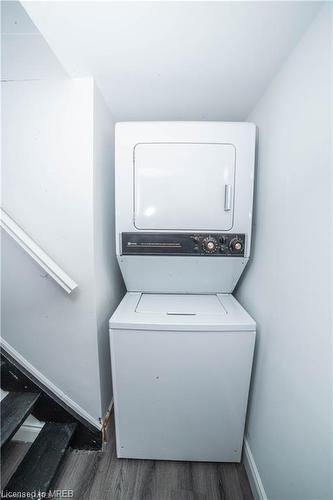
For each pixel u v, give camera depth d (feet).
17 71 4.00
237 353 4.18
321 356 2.68
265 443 3.99
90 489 4.29
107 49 3.46
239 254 4.80
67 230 4.38
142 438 4.58
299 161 3.24
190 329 4.08
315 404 2.75
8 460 4.76
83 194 4.27
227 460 4.64
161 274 5.28
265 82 4.23
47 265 4.02
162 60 3.70
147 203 4.73
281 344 3.59
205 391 4.32
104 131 4.84
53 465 4.20
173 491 4.27
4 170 4.28
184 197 4.69
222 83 4.29
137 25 3.05
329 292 2.59
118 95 4.68
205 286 5.43
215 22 3.00
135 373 4.28
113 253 5.67
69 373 4.89
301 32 3.11
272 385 3.82
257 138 4.90
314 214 2.89
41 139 4.18
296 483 3.05
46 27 3.07
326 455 2.53
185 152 4.61
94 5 2.77
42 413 4.90
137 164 4.65
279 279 3.74
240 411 4.41
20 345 4.84
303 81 3.16
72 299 4.58
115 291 5.87
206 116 5.53
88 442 5.01
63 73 4.02
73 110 4.11
